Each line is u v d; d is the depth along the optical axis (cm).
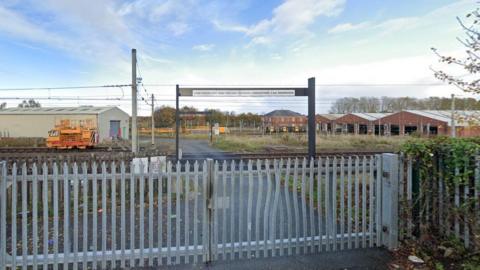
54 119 3325
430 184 399
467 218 351
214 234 360
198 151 1880
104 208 340
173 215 525
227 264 348
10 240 417
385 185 401
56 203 331
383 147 2189
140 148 1942
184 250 353
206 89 915
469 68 370
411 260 353
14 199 327
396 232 390
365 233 402
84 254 334
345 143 2458
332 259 361
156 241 413
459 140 384
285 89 892
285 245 378
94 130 2395
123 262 341
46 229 330
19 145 2603
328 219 393
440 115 3775
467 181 350
